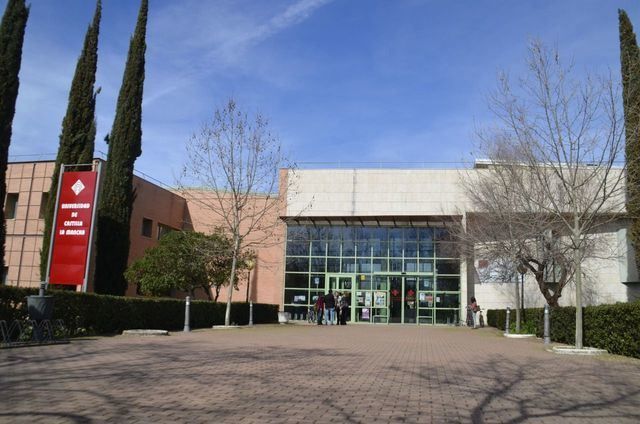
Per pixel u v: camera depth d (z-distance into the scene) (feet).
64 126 84.79
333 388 27.20
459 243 85.87
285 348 47.19
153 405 22.41
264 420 20.34
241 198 90.27
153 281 88.43
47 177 105.60
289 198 119.85
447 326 109.19
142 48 93.61
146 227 116.47
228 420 20.24
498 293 111.45
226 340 54.24
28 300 44.73
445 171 118.11
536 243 73.36
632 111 49.42
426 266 117.60
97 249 85.51
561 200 55.93
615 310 45.80
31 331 45.88
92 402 22.71
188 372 31.37
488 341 62.44
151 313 64.90
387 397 25.22
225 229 98.58
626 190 57.77
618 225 96.53
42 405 21.98
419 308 116.06
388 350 48.49
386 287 118.11
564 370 35.78
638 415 22.53
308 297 119.65
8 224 106.01
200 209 127.95
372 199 119.24
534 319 72.49
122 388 25.94
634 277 97.35
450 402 24.48
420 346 53.88
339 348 48.75
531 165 56.08
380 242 119.96
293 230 122.42
